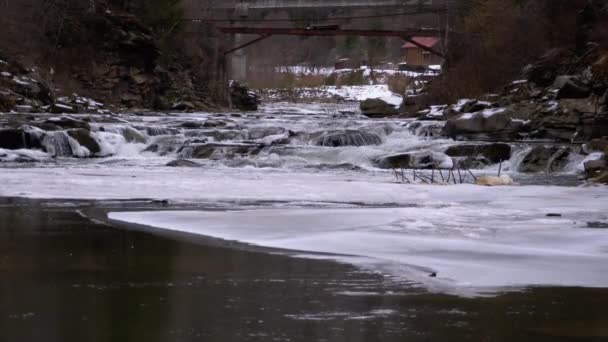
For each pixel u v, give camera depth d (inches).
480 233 465.4
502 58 1939.0
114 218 524.4
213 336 247.9
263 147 1227.9
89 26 2347.4
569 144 1151.6
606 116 1202.0
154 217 530.3
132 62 2411.4
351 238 443.5
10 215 541.0
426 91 2304.4
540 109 1304.1
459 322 265.7
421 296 303.6
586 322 266.5
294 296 302.8
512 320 269.3
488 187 786.2
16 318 267.7
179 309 281.4
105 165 1096.2
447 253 398.6
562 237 450.3
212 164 1111.6
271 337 247.1
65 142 1259.2
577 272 350.9
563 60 1611.7
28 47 2165.4
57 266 359.3
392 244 424.5
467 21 2358.5
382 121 1609.3
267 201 653.3
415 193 722.8
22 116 1507.1
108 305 286.4
